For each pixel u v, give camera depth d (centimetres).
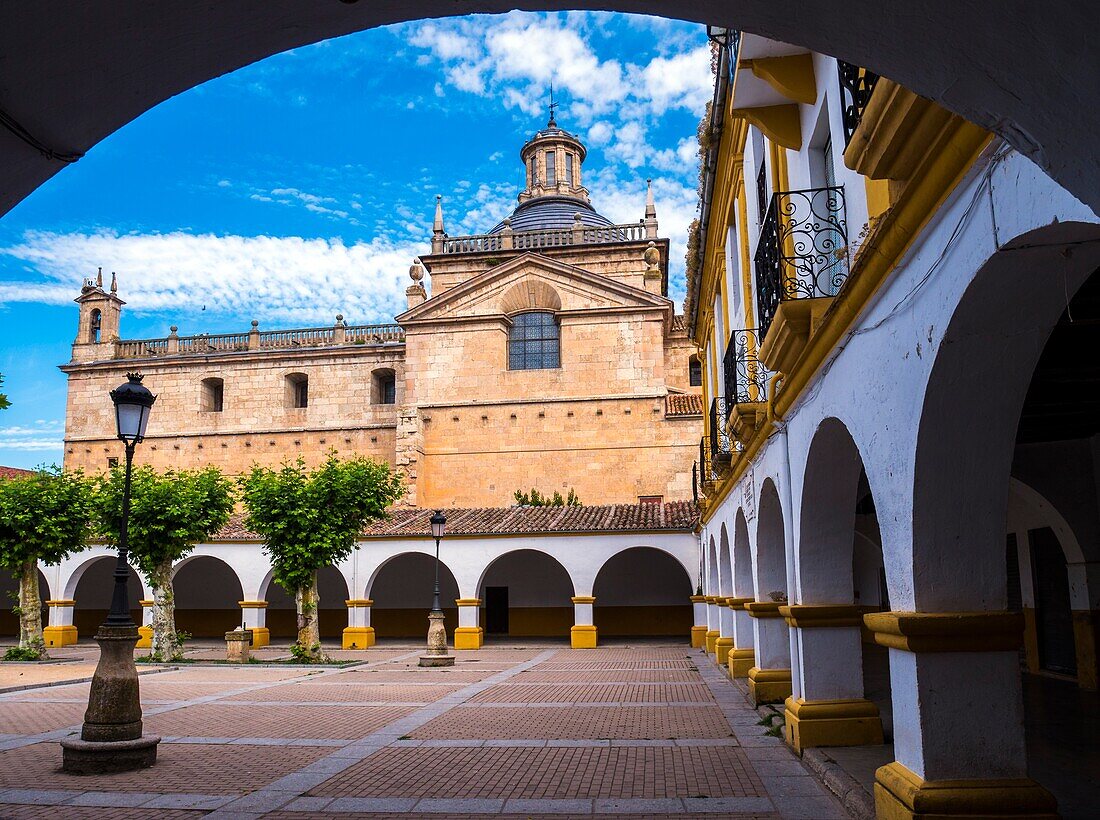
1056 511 1207
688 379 4059
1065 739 877
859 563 2392
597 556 2672
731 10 294
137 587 3472
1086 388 794
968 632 486
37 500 2441
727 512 1688
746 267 1240
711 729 1084
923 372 467
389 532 2777
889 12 268
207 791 810
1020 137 294
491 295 3819
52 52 269
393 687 1662
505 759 935
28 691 1703
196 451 4197
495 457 3694
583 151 5009
